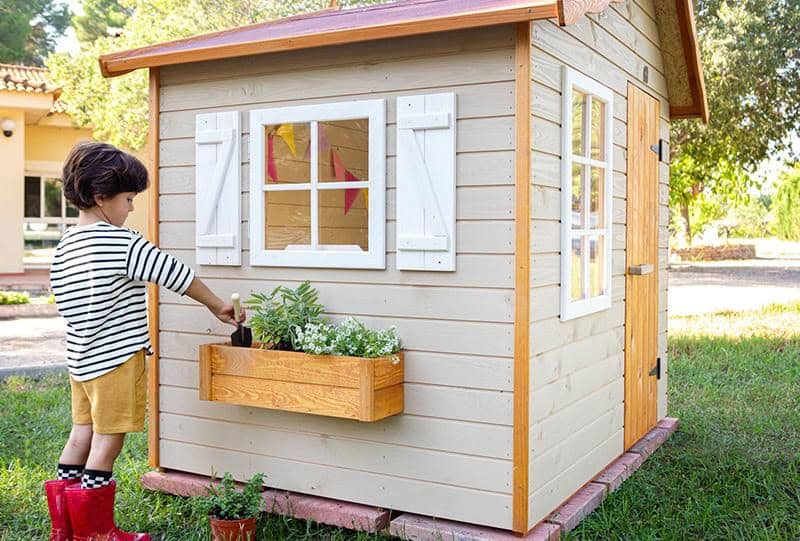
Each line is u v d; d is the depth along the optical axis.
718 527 3.93
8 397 6.57
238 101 4.14
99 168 3.57
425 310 3.63
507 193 3.42
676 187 16.25
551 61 3.63
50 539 3.56
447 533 3.52
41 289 14.81
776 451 5.21
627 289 4.88
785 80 14.23
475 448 3.53
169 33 15.65
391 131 3.70
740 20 13.98
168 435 4.38
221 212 4.18
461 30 3.50
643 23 5.17
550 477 3.72
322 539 3.70
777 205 31.16
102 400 3.51
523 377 3.40
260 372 3.76
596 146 4.37
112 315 3.53
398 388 3.64
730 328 10.61
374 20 3.75
